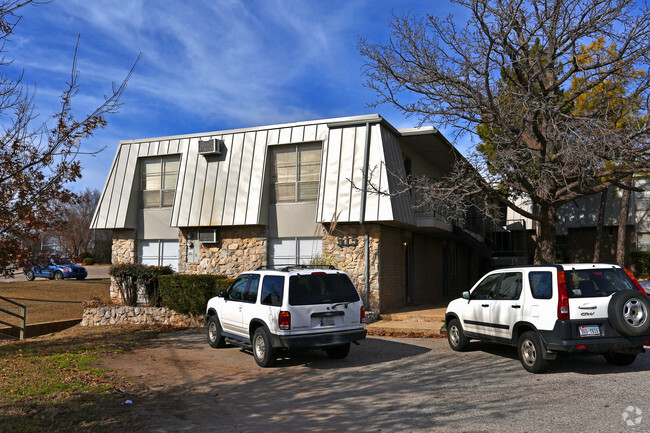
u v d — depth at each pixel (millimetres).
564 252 30578
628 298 7684
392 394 7254
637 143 11359
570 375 8047
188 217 17562
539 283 8289
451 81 12828
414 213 17266
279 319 8906
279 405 6859
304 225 16641
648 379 7648
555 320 7789
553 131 12070
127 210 18875
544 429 5488
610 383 7441
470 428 5609
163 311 15789
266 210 16984
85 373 8594
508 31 11953
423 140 17656
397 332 13531
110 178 19562
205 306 15078
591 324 7742
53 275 33688
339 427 5836
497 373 8359
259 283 9844
